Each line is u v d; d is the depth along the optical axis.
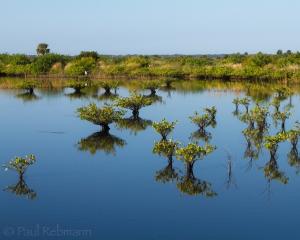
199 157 20.17
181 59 94.00
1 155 23.89
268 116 34.41
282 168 21.25
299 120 32.94
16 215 15.98
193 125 31.91
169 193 18.09
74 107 41.66
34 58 97.25
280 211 16.30
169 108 40.75
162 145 21.78
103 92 55.91
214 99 46.81
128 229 14.89
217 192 18.19
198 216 15.91
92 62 84.38
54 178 19.91
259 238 14.22
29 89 54.94
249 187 18.73
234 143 26.11
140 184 19.11
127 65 82.50
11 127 31.67
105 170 21.06
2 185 18.98
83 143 26.36
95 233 14.62
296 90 53.44
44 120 34.44
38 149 25.06
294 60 73.56
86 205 16.88
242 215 15.98
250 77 67.75
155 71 76.00
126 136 28.20
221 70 70.88
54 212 16.23
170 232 14.69
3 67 82.94
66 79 75.94
